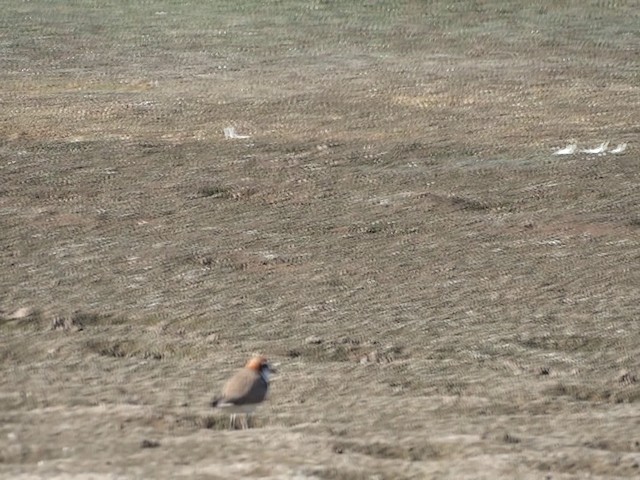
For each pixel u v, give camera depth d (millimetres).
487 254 18453
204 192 21422
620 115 28016
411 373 14133
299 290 16781
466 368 14352
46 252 18047
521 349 14984
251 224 19688
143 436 11367
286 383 13594
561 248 18781
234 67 31906
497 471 10781
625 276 17641
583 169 23203
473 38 34188
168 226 19484
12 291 16453
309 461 10758
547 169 23188
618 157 24141
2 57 32375
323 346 14883
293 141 25312
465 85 30344
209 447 11086
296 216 20141
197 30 34844
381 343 15047
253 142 25094
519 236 19344
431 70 31578
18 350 14508
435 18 35656
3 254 17922
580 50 33250
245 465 10555
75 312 15742
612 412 13062
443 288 17000
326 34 34531
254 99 29031
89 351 14539
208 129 26625
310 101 28891
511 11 36031
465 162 23719
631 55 32969
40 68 31625
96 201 20781
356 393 13383
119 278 17047
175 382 13539
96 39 34031
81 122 26953
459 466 10875
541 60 32469
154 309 15977
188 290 16672
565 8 36281
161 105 28422
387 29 34875
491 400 13289
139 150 24094
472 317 15977
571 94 29719
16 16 35750
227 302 16297
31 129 26188
